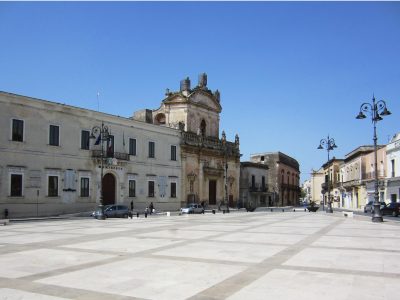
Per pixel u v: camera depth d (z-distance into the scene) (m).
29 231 23.69
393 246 15.90
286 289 9.00
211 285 9.43
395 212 45.12
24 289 9.19
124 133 51.62
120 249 15.29
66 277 10.38
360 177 70.44
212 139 68.25
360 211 63.25
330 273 10.62
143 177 54.16
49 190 42.19
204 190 66.19
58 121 43.59
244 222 32.38
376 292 8.69
